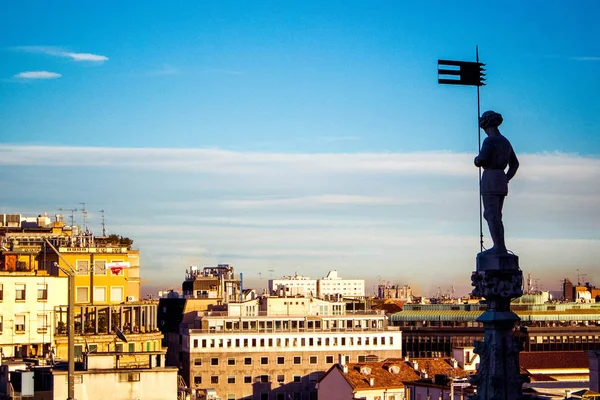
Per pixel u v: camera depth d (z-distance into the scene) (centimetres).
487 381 3073
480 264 3089
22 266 17688
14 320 15975
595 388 6819
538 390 9794
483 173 3084
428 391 15838
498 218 3069
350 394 19075
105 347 16512
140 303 17362
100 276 17738
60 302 16388
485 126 3086
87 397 11438
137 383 11594
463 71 3309
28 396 11362
